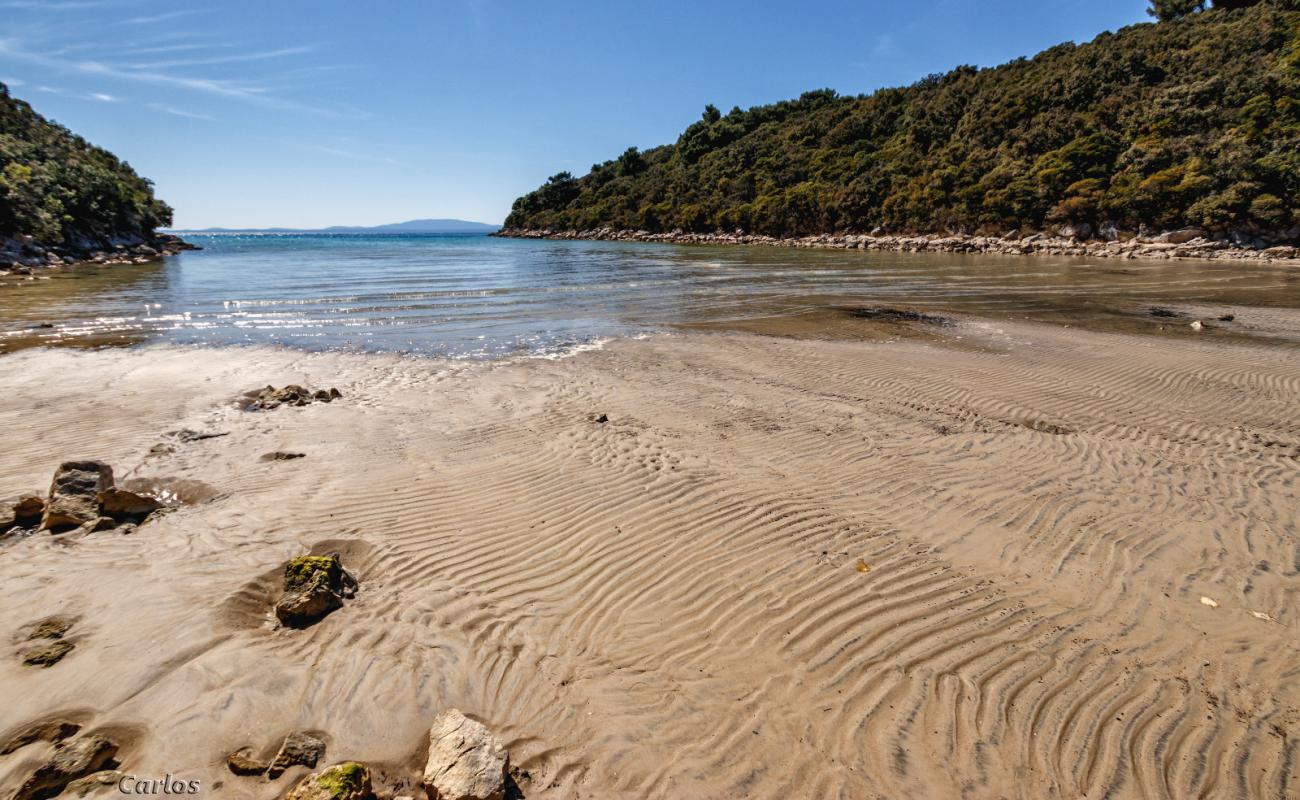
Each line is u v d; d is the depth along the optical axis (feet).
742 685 11.30
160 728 10.00
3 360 35.04
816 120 270.87
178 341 41.88
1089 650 12.12
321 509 17.79
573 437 23.81
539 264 123.65
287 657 11.75
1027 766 9.62
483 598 13.80
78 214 146.61
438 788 8.73
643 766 9.62
